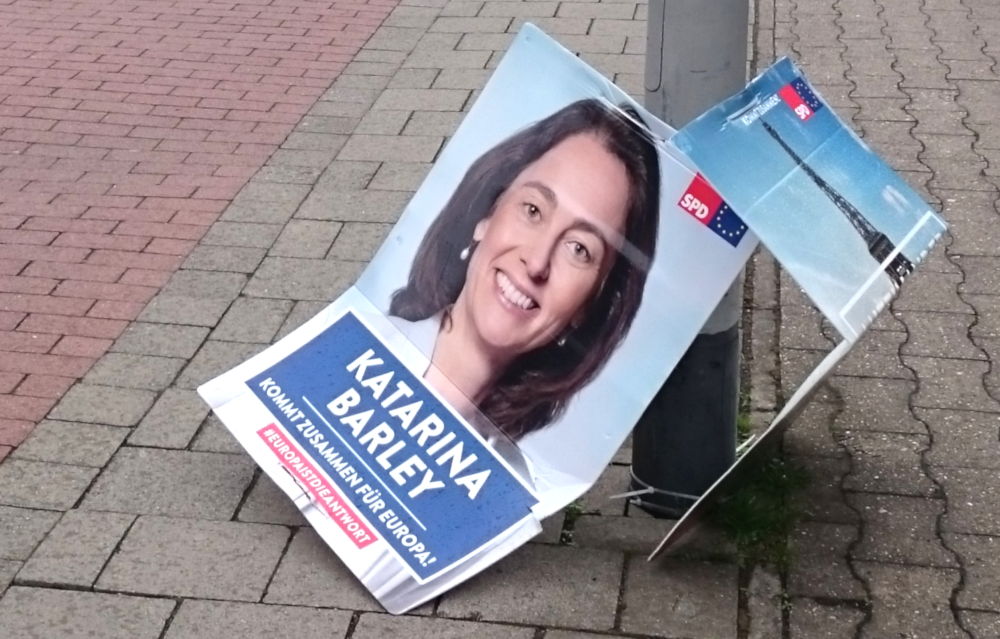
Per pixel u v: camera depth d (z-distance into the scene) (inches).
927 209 133.6
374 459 141.9
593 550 138.3
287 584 134.4
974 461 151.9
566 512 144.4
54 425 161.0
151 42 294.8
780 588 132.5
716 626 127.7
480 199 142.0
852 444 155.1
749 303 188.9
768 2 313.9
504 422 140.6
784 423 127.4
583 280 136.3
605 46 283.7
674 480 141.8
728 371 138.0
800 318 185.0
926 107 251.8
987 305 185.8
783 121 129.0
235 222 214.5
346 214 216.4
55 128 250.7
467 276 142.9
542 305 138.5
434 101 259.8
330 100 262.2
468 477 139.4
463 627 128.3
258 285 195.0
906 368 171.2
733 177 122.9
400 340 146.6
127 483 150.3
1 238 209.3
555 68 136.3
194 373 172.4
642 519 143.3
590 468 137.3
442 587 131.7
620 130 132.7
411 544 135.3
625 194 133.2
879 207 129.9
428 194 145.5
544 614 129.6
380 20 307.6
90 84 271.1
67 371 172.7
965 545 138.3
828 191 127.4
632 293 134.3
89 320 185.6
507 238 140.3
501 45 287.9
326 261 201.6
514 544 134.4
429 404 143.5
